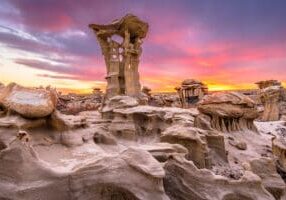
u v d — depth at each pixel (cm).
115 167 1664
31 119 2078
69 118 2395
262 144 4469
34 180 1513
